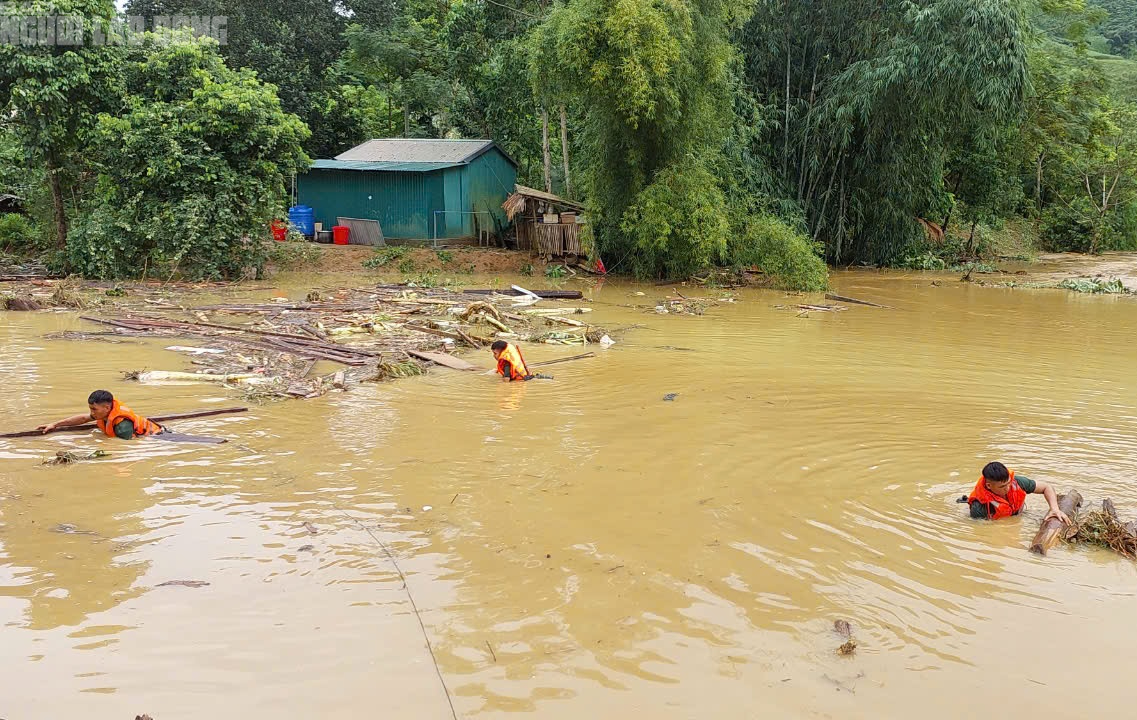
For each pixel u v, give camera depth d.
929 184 32.50
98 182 22.61
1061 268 33.88
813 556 5.90
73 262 22.25
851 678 4.39
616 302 20.81
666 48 21.41
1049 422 9.81
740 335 15.98
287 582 5.30
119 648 4.49
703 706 4.12
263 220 23.03
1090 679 4.46
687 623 4.91
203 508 6.52
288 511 6.50
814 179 30.48
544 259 27.20
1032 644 4.80
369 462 7.77
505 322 16.69
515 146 36.69
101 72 21.84
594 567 5.62
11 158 26.14
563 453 8.16
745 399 10.65
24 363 11.72
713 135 24.78
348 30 37.19
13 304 16.83
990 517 6.72
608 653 4.57
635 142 23.55
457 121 38.19
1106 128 40.94
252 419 9.25
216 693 4.12
